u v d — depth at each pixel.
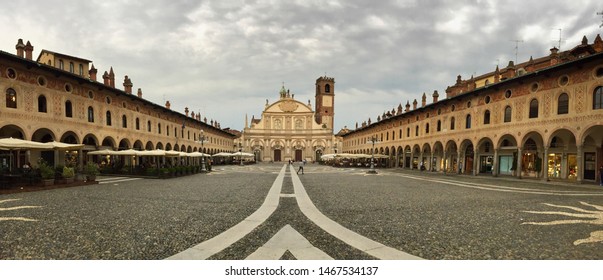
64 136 27.89
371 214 10.72
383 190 18.17
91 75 31.16
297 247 7.01
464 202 13.54
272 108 101.00
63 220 9.35
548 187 20.55
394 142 54.72
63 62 30.30
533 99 26.84
